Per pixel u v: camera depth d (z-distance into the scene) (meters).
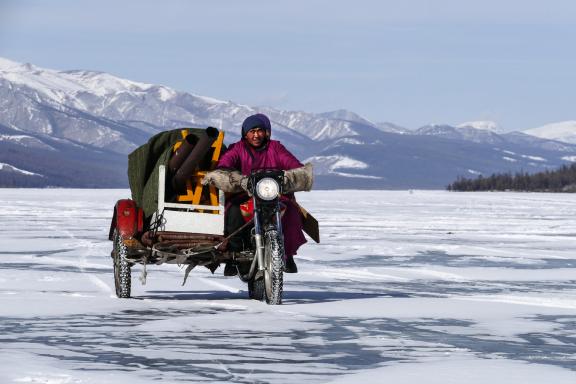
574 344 12.68
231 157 17.64
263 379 10.06
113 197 161.50
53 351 11.70
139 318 15.08
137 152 18.45
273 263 16.92
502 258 32.00
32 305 16.77
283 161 17.80
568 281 23.69
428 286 22.14
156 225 17.78
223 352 11.74
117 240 18.56
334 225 57.91
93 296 18.70
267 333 13.41
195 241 17.70
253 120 17.70
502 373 10.42
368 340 12.84
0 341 12.55
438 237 45.00
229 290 20.30
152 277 23.64
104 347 12.04
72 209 87.38
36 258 30.38
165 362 11.01
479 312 16.22
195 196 18.02
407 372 10.47
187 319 14.81
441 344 12.58
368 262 30.09
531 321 15.06
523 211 94.06
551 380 10.02
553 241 42.22
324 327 14.09
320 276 24.81
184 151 17.67
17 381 9.75
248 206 17.56
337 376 10.26
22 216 69.06
